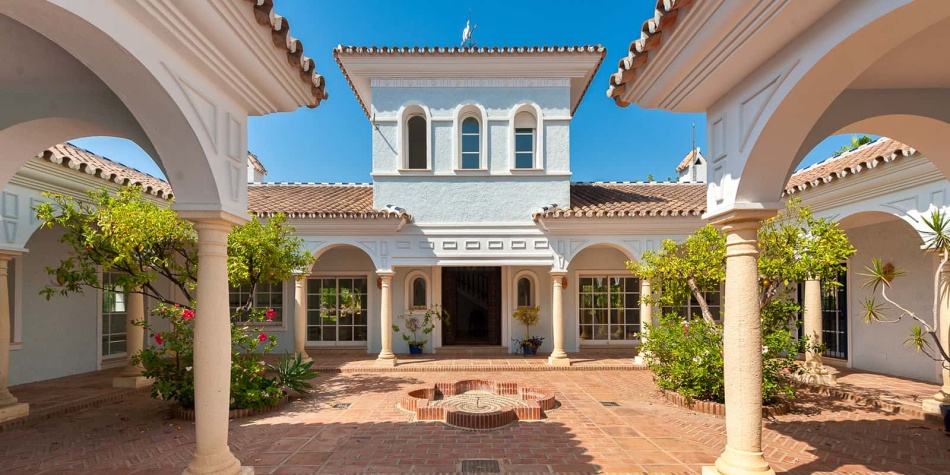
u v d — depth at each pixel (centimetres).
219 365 409
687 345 773
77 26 270
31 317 991
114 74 321
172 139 374
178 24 322
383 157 1252
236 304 1380
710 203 461
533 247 1191
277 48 400
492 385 878
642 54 426
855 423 664
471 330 1576
